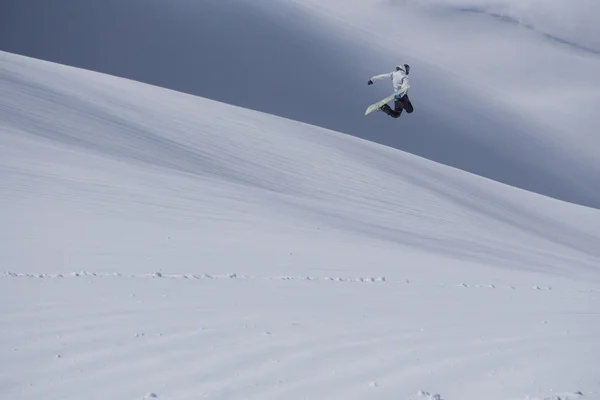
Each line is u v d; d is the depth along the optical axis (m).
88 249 21.91
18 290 15.52
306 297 17.48
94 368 10.57
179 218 31.62
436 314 15.83
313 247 29.47
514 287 24.75
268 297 16.95
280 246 28.28
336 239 34.16
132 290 16.45
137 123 66.50
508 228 72.25
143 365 10.77
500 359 11.46
